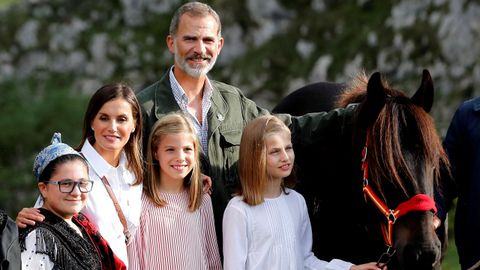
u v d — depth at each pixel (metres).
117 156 9.73
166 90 10.77
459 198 10.66
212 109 10.69
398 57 53.06
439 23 52.03
